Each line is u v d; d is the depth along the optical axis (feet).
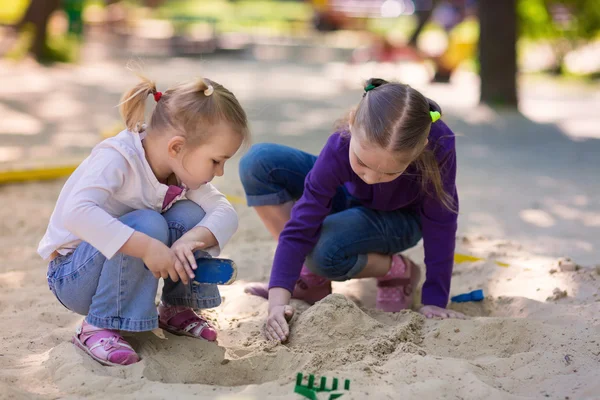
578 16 58.54
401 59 56.80
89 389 8.32
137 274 9.13
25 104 34.32
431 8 58.70
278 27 95.61
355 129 9.66
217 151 9.16
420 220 11.85
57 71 48.06
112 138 9.34
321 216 10.99
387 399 8.08
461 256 14.33
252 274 13.35
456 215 11.20
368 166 9.62
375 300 12.46
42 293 12.04
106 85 42.75
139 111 9.32
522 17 58.39
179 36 70.44
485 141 31.12
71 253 9.48
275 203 12.23
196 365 9.25
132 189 9.27
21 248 14.58
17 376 8.66
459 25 67.10
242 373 9.23
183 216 9.65
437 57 53.21
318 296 12.04
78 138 26.48
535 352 9.44
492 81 41.96
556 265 13.21
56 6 52.31
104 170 9.01
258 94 42.52
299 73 55.42
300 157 12.40
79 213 8.67
